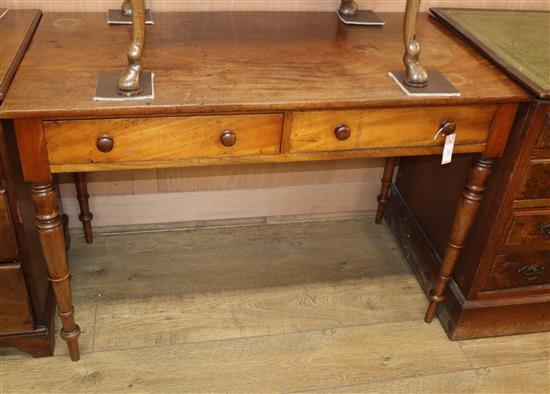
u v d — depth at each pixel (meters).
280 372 1.51
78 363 1.49
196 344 1.58
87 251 1.88
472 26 1.59
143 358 1.53
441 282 1.59
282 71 1.27
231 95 1.15
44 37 1.37
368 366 1.55
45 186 1.18
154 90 1.14
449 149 1.31
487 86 1.27
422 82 1.23
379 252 1.99
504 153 1.36
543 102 1.23
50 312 1.51
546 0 1.79
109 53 1.31
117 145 1.15
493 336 1.67
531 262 1.53
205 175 1.91
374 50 1.43
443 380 1.53
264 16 1.63
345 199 2.10
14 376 1.45
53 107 1.06
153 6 1.60
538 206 1.42
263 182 1.98
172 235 1.99
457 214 1.47
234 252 1.94
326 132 1.23
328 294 1.79
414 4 1.17
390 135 1.27
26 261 1.33
